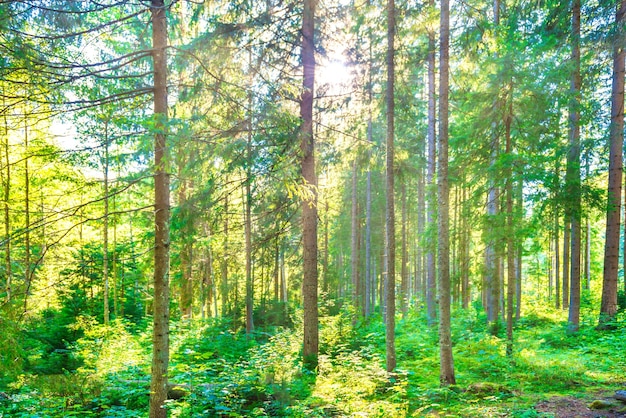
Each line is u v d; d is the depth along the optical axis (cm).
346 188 2708
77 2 609
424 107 1881
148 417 730
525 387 809
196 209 855
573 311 1306
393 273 926
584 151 1278
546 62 1002
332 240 3073
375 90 1262
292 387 806
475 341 1130
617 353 1004
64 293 1518
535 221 1103
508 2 1366
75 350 1225
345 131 1184
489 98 1031
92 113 1122
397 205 2695
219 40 866
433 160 1661
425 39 1574
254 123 806
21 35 541
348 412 672
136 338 1478
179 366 852
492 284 1048
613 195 1261
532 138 1040
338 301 2298
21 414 702
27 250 1125
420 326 1491
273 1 986
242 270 1914
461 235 1096
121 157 1074
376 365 879
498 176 1003
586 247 2486
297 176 797
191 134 655
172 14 791
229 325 1753
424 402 756
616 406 659
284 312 1845
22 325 779
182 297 1788
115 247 1789
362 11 1055
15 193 1333
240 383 805
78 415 760
